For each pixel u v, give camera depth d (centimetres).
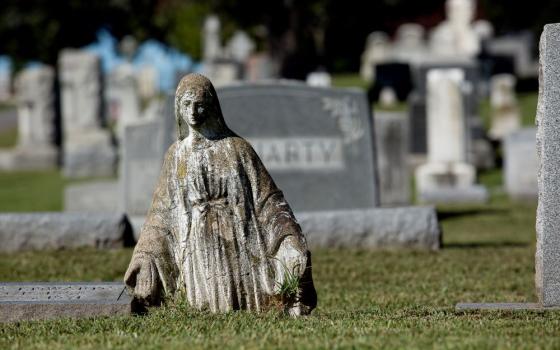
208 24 6322
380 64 6244
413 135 3969
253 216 1112
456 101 3275
